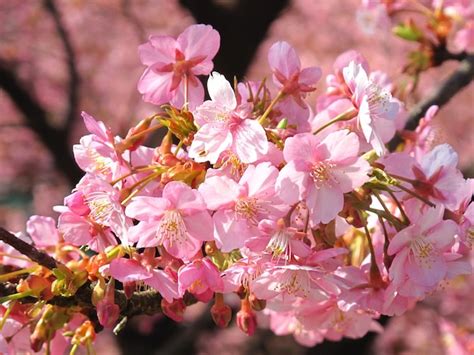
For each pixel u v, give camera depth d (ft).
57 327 2.23
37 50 7.68
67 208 2.18
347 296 2.17
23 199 7.82
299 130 2.27
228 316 2.24
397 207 2.24
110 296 2.18
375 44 7.89
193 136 2.17
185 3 5.21
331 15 8.25
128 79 7.99
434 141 2.47
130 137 2.19
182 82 2.27
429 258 2.15
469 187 2.20
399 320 6.98
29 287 2.18
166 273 2.13
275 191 2.10
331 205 2.11
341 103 2.27
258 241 2.09
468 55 2.97
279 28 8.27
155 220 2.11
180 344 5.58
